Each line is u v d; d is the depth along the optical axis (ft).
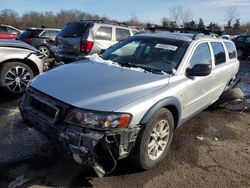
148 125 11.32
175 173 12.53
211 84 17.25
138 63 15.01
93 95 11.02
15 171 11.68
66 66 14.38
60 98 11.04
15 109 18.42
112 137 10.39
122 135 10.53
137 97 11.33
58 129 10.72
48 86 12.01
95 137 10.10
